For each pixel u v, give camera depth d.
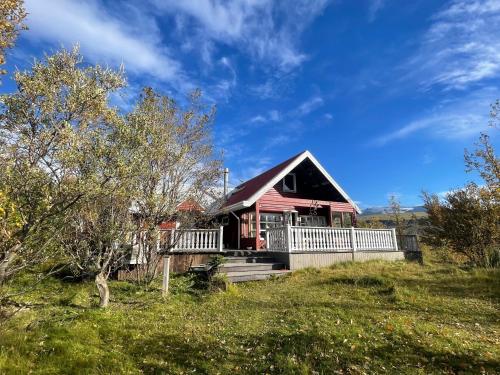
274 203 17.75
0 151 4.82
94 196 5.64
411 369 4.18
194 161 11.36
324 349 4.77
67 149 5.07
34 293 8.14
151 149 7.36
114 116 6.04
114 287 9.55
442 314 6.62
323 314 6.63
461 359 4.40
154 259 10.48
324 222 19.58
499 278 9.46
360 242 15.34
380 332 5.39
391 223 30.55
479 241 15.95
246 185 20.88
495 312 6.66
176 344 5.11
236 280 11.02
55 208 5.13
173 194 10.42
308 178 19.25
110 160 5.79
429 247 22.11
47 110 5.11
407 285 9.22
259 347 4.95
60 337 4.95
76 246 7.09
